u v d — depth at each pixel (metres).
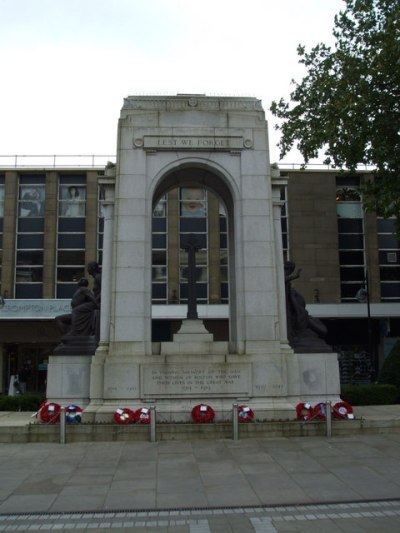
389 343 38.88
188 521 8.04
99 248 39.66
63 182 40.38
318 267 39.12
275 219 18.31
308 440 14.10
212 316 37.19
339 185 40.75
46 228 39.28
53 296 38.62
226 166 17.97
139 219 17.33
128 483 10.15
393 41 19.09
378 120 20.14
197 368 16.34
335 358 17.38
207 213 39.66
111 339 16.59
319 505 8.77
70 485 10.05
